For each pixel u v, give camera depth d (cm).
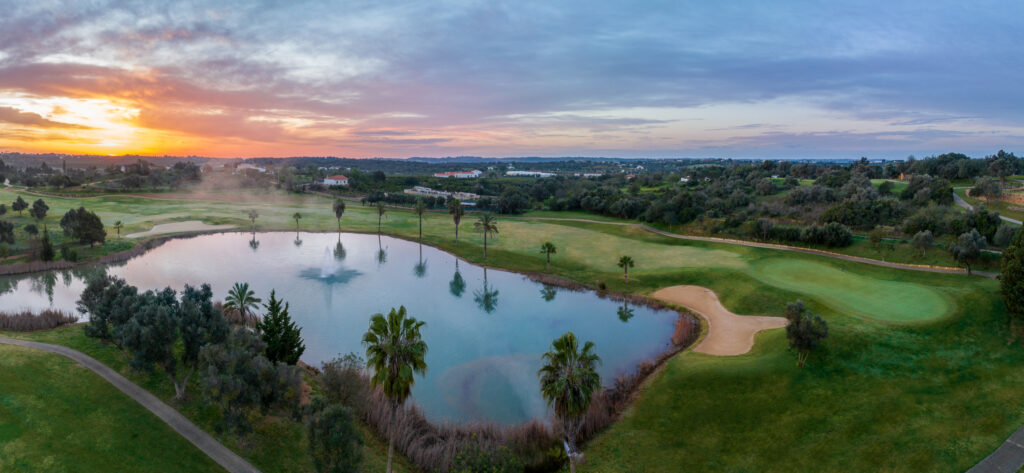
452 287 8856
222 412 3409
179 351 4734
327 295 8169
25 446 3162
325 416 2998
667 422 4062
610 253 10575
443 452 3594
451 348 6041
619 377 4909
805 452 3528
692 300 7256
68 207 15712
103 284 5400
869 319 5322
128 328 3853
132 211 15612
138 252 10806
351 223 15338
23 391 3716
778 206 13500
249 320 6256
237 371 3453
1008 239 7775
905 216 10694
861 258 8906
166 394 4072
